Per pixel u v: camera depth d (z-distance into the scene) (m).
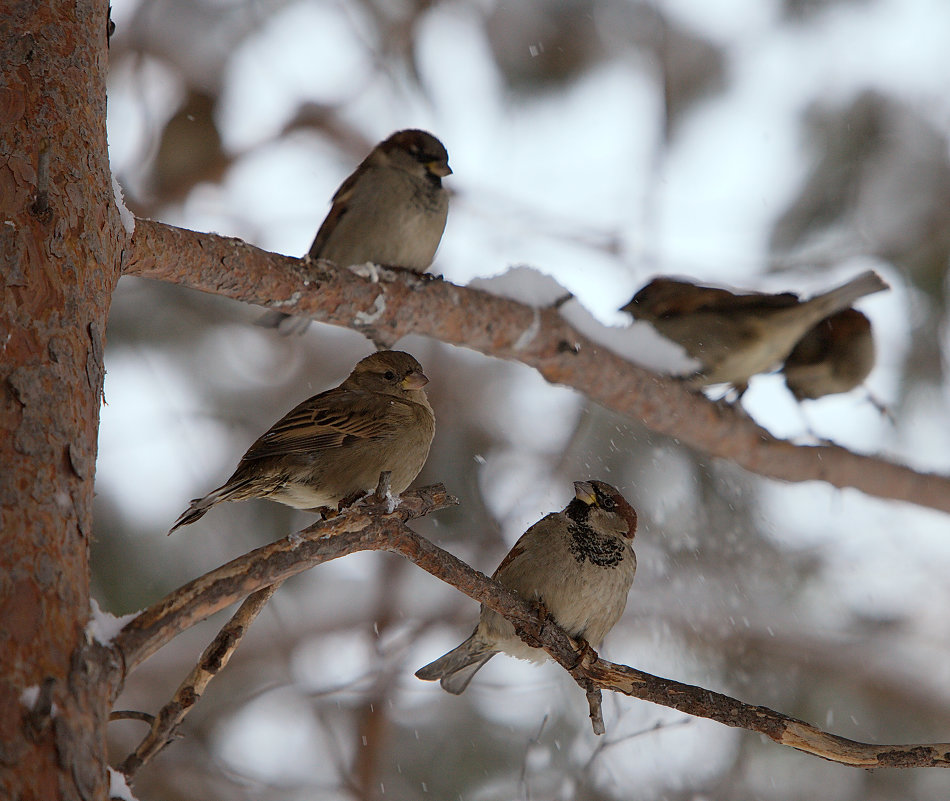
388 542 5.70
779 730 6.07
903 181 12.89
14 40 5.02
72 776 3.54
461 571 6.07
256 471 8.10
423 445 8.55
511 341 8.89
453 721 12.29
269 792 12.28
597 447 12.97
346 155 15.56
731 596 12.52
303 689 12.65
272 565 5.01
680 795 10.48
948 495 11.02
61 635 3.76
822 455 10.60
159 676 13.36
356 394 8.51
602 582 8.11
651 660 12.42
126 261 6.23
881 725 12.48
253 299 7.45
